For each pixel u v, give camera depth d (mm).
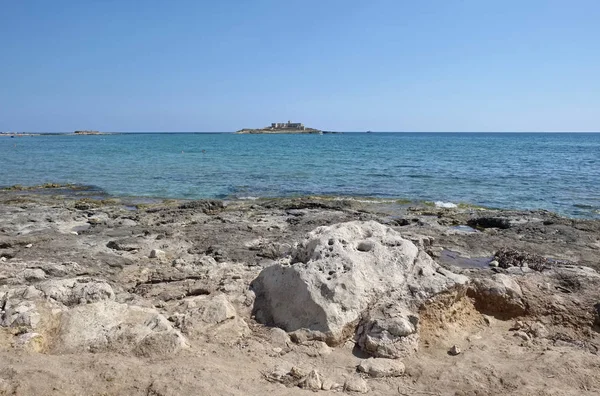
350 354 5922
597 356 5938
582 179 28922
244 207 18141
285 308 6660
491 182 27609
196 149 64562
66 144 84688
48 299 6750
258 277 7734
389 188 25344
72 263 9633
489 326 7070
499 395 5059
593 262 11273
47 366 4984
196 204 18016
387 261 7008
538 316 7344
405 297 6527
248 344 5980
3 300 6820
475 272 10102
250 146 74875
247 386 4914
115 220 15211
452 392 5129
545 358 5777
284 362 5594
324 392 4949
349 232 7789
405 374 5488
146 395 4648
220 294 7176
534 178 29438
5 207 17828
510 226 15156
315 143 89562
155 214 16453
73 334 5820
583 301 7578
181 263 9805
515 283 7848
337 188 25359
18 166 37469
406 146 76312
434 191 24359
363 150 62188
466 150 63375
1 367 4914
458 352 6082
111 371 4949
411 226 14977
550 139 129000
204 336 6117
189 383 4781
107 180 28625
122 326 6035
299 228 14164
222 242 12289
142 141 105000
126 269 9508
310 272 6648
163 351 5523
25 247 11461
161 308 7211
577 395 4996
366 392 5055
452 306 6848
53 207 17938
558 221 15375
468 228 15414
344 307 6281
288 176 30375
